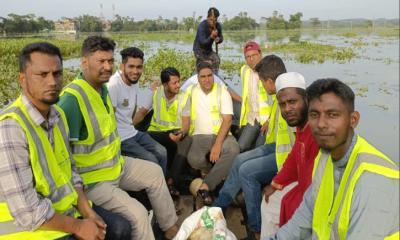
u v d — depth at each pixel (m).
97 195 2.95
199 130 4.51
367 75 13.93
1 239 2.27
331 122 1.82
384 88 11.21
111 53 3.08
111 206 2.92
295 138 3.03
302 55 20.05
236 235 3.64
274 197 3.09
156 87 5.12
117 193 2.96
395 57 19.58
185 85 5.26
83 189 2.81
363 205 1.69
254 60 4.57
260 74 3.47
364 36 43.12
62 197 2.48
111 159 3.08
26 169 2.26
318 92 1.85
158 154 4.20
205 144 4.42
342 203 1.81
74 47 25.66
